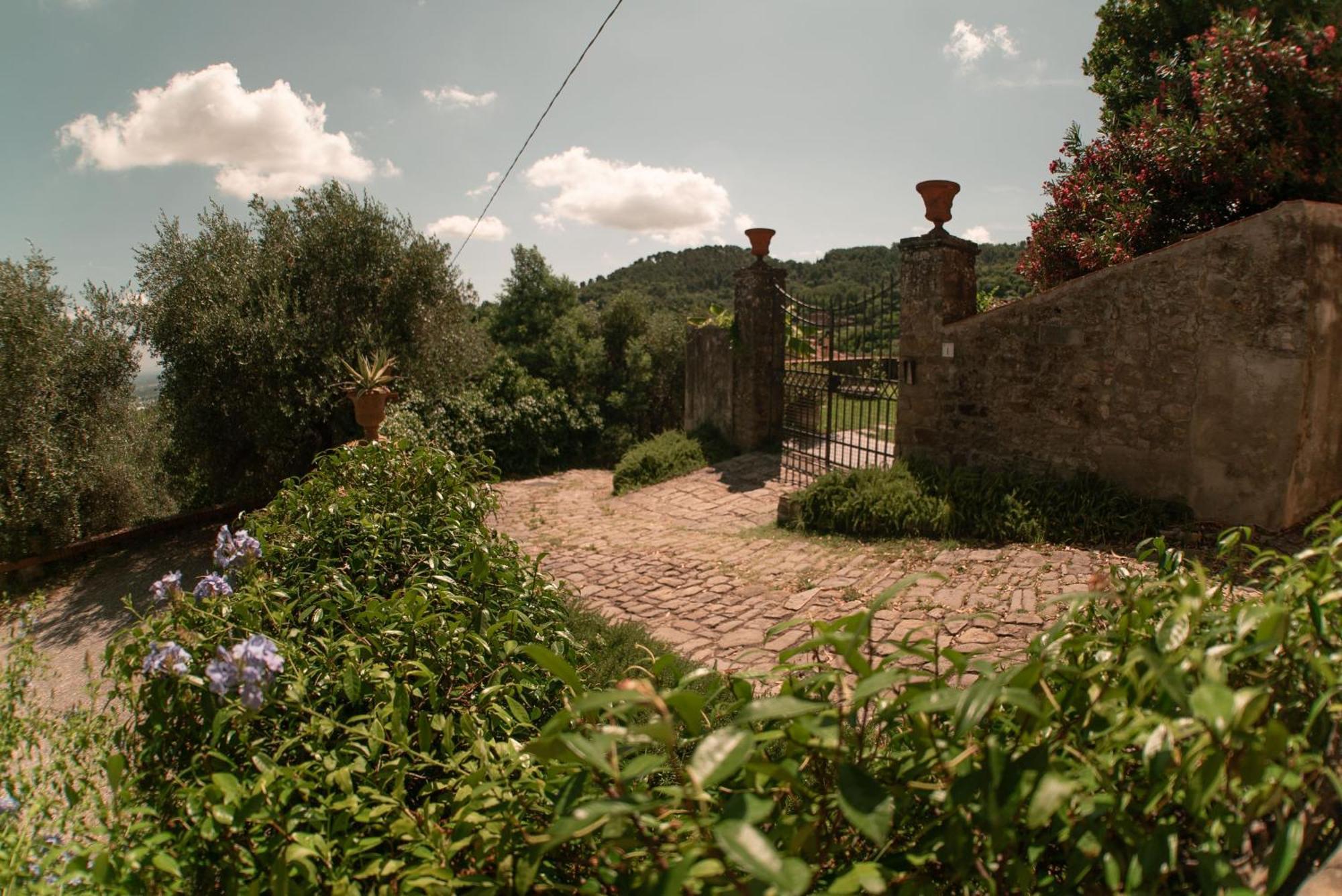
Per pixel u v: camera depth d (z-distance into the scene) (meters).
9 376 10.54
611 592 5.85
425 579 3.17
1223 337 5.29
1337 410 5.40
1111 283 5.87
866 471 7.21
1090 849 1.11
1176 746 1.19
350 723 2.11
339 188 12.12
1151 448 5.77
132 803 1.77
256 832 1.59
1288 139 6.82
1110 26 9.38
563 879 1.45
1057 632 1.49
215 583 2.49
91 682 2.46
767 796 1.36
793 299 10.13
